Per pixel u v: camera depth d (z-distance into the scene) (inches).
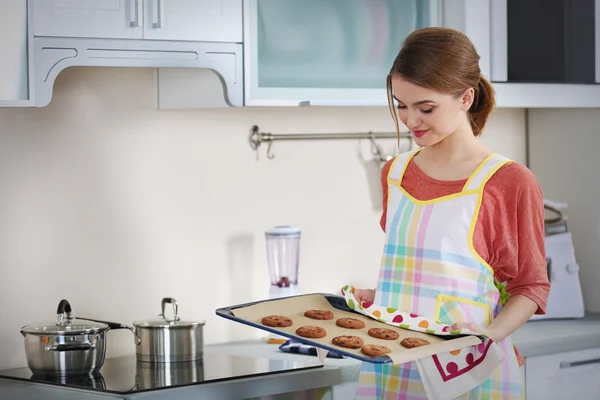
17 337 110.4
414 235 86.4
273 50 109.7
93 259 115.1
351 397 107.2
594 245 143.0
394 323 85.4
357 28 115.7
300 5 111.3
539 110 149.7
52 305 112.5
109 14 98.8
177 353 108.9
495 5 123.3
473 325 80.0
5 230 109.3
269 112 127.7
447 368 80.7
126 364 108.2
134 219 117.9
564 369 124.2
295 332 83.3
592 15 131.3
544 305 84.0
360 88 116.3
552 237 136.8
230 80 106.4
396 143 138.5
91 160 114.6
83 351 101.0
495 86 123.9
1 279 109.2
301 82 111.9
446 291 84.0
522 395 85.0
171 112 120.1
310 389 104.2
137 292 118.2
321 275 132.9
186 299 122.0
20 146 109.9
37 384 99.0
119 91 116.3
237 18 106.3
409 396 86.1
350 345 79.0
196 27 103.8
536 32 127.3
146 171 118.6
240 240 126.0
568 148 145.6
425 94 81.7
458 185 85.4
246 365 106.5
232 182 125.0
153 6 101.0
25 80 95.2
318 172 132.1
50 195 112.0
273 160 128.3
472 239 83.7
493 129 149.0
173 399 93.8
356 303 88.7
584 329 128.9
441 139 84.2
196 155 122.2
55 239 112.5
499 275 86.0
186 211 121.6
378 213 137.6
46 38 95.9
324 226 132.9
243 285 126.3
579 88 131.3
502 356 79.5
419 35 83.5
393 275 87.9
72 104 113.1
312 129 131.5
